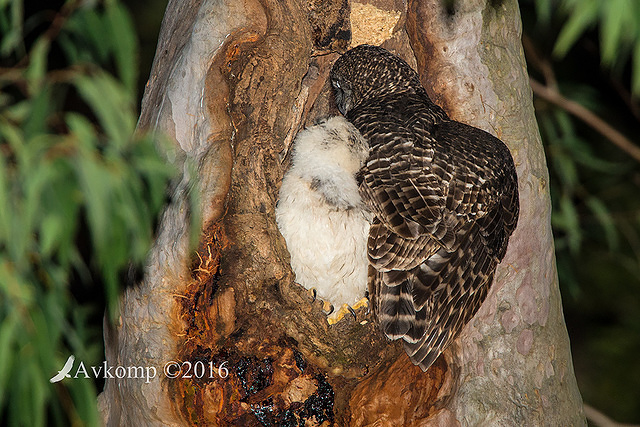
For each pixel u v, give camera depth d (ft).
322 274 27.30
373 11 34.78
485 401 26.32
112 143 19.43
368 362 27.91
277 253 26.50
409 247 24.91
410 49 35.01
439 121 27.86
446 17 27.86
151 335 25.71
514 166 27.55
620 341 48.14
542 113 43.11
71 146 18.33
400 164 25.67
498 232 26.14
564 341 28.66
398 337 24.89
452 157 26.03
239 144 26.81
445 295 25.08
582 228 46.09
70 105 43.57
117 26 20.63
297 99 30.14
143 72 46.73
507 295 27.17
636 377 47.44
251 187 26.73
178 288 25.30
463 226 25.36
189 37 26.53
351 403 27.66
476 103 27.99
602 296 49.06
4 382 19.98
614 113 49.19
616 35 20.01
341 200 26.61
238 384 26.91
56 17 20.89
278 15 27.07
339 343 27.53
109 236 19.62
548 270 28.30
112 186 18.54
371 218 27.02
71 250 19.31
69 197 18.71
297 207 26.84
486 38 28.09
